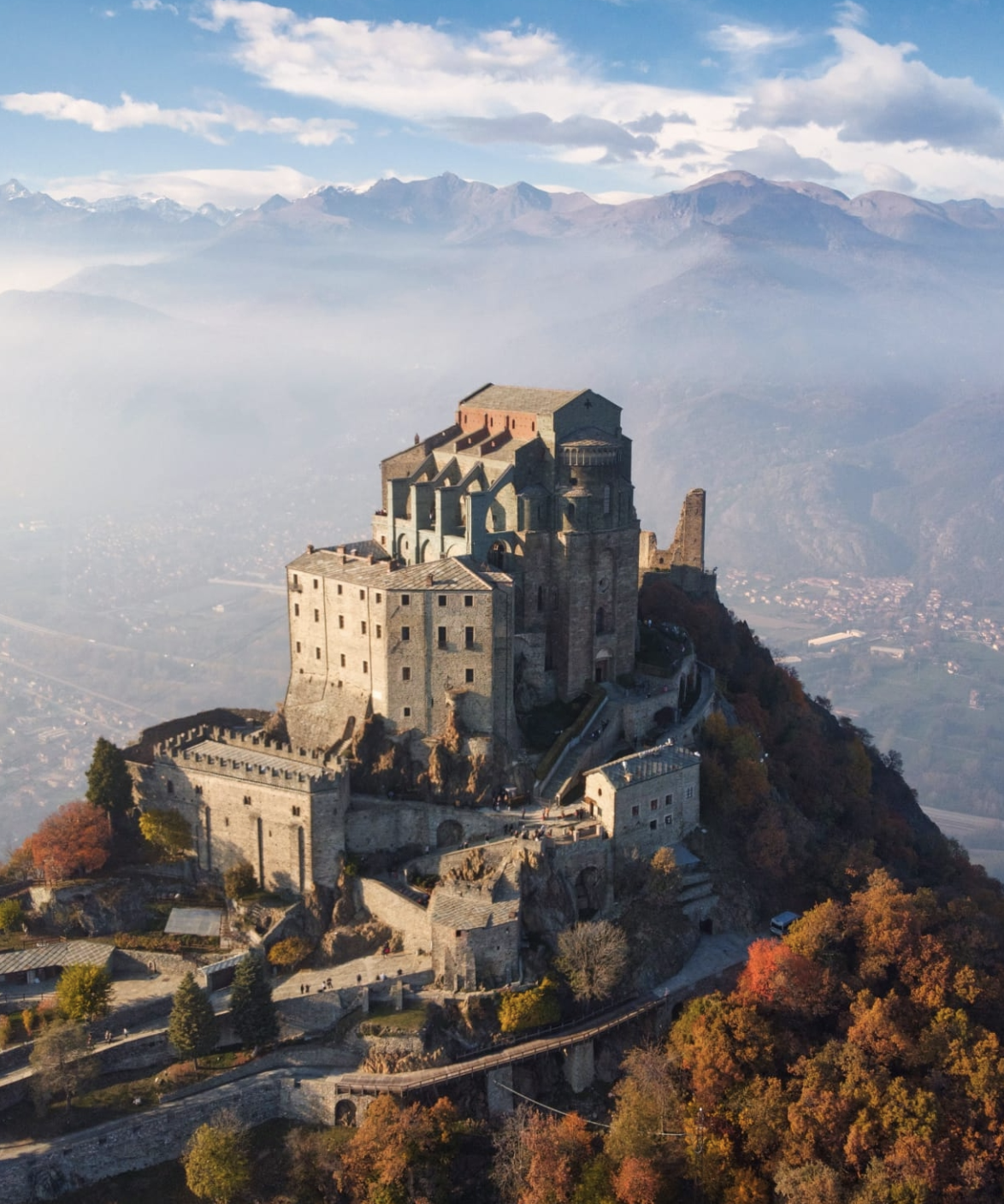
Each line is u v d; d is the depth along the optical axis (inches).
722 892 6835.6
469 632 6939.0
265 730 7716.5
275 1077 5674.2
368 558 7401.6
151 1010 5989.2
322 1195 5315.0
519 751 7145.7
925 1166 5064.0
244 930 6446.9
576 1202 5216.5
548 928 6186.0
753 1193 5260.8
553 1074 5876.0
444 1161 5344.5
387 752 7047.2
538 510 7667.3
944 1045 5689.0
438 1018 5792.3
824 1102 5354.3
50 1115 5472.4
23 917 6604.3
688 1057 5693.9
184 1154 5442.9
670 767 6796.3
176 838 6884.8
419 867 6653.5
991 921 6963.6
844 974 6195.9
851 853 7406.5
